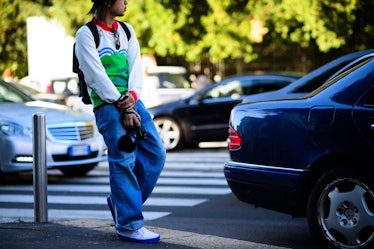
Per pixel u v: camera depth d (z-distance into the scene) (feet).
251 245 24.13
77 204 37.01
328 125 23.07
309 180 23.59
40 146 27.35
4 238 23.89
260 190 24.45
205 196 39.88
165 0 86.33
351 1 80.94
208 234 27.20
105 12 22.68
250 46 89.45
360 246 22.45
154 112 67.31
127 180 22.88
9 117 43.34
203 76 93.45
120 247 22.56
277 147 24.04
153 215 33.73
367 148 22.43
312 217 23.17
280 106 24.36
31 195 39.88
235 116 25.72
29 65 83.25
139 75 23.07
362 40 85.20
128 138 22.20
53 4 85.25
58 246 22.66
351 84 23.18
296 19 85.05
